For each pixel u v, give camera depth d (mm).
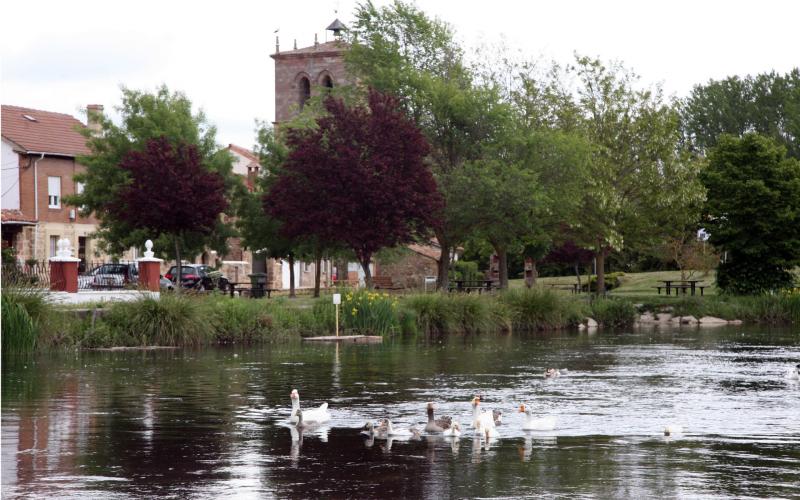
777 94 119312
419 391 26062
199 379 28453
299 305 49969
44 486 15242
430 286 71812
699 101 123562
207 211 51562
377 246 53031
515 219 59750
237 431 19906
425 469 16500
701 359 35688
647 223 67312
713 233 66750
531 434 19750
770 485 15414
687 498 14680
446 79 64062
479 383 27844
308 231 53844
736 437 19375
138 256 77938
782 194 66375
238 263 85562
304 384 27391
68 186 75125
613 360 35125
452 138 61469
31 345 36094
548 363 33719
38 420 21094
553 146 61812
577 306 56312
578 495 14812
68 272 42594
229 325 42312
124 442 18672
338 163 52094
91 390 25906
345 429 20188
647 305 61719
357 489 15125
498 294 54125
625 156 66688
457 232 60375
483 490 15094
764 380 28891
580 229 66250
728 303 62656
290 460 17156
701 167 67625
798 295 62250
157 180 51000
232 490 15031
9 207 70875
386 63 63156
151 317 39750
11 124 73125
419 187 53656
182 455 17531
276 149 62938
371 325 46625
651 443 18781
